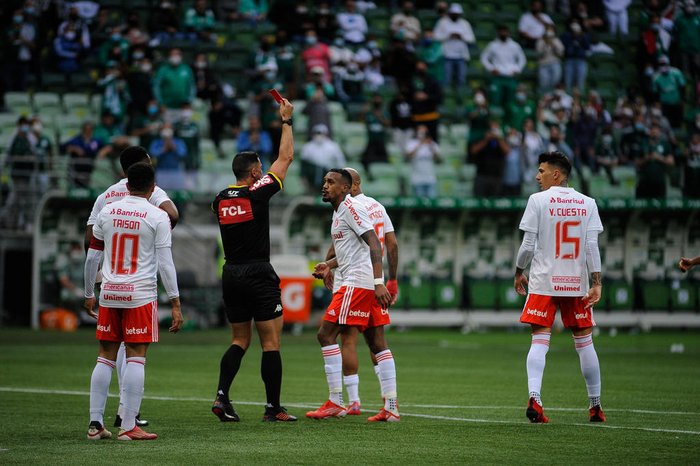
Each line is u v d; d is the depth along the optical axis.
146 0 109.31
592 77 112.81
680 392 42.31
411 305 93.38
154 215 28.56
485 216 96.00
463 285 95.38
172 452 24.94
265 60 97.50
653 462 23.62
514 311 95.06
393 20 110.75
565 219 32.12
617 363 59.06
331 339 33.56
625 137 100.25
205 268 92.38
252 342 75.19
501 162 93.69
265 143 93.06
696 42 113.38
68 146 89.88
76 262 88.06
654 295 96.62
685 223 98.00
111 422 31.70
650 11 116.19
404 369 54.16
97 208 31.55
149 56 97.88
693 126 110.31
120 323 28.25
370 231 32.47
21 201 88.44
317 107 92.94
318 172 92.06
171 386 43.56
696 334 93.25
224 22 111.19
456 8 108.12
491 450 25.45
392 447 25.94
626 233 97.62
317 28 105.25
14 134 94.56
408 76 105.56
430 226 95.50
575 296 31.95
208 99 98.50
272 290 31.95
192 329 87.62
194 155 91.38
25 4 102.50
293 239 91.75
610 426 30.48
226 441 27.02
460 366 56.22
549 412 34.94
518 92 101.44
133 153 30.58
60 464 23.03
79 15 103.50
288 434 28.48
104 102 94.19
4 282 90.56
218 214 32.28
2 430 29.36
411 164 94.94
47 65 102.94
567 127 98.75
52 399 37.72
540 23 112.69
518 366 56.25
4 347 65.31
